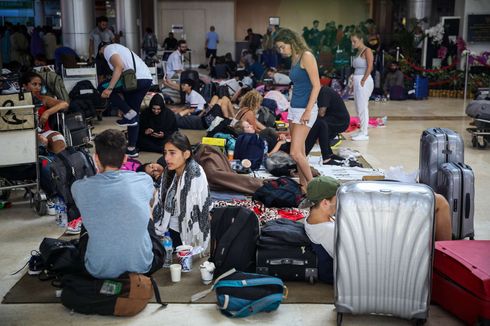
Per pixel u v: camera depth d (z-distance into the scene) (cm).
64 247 379
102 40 1611
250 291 346
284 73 1647
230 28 2694
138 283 348
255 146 685
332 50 2062
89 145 720
